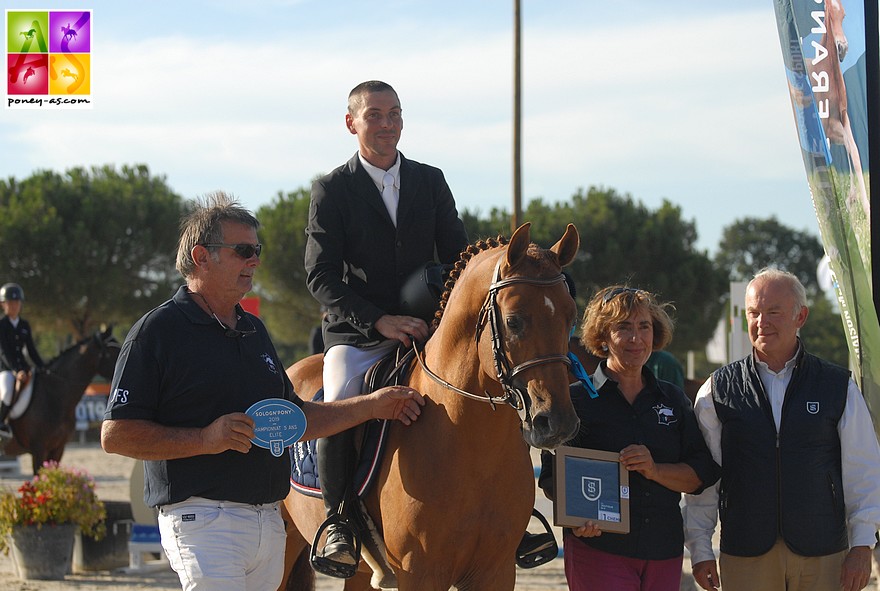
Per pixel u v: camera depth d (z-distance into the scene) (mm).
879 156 6484
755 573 5223
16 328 15430
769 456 5164
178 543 4594
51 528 11305
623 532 5152
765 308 5195
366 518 5543
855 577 5059
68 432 15555
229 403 4707
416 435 5266
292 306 34750
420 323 5637
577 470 5184
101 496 16875
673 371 10461
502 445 5117
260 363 4879
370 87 5930
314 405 5242
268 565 4820
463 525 5117
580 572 5355
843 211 6512
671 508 5344
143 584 10961
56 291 32969
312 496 6129
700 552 5523
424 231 6035
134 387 4543
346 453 5637
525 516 5344
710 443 5449
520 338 4609
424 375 5395
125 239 34906
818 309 63719
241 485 4672
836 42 6547
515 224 22547
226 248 4734
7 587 10773
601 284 35781
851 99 6516
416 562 5160
